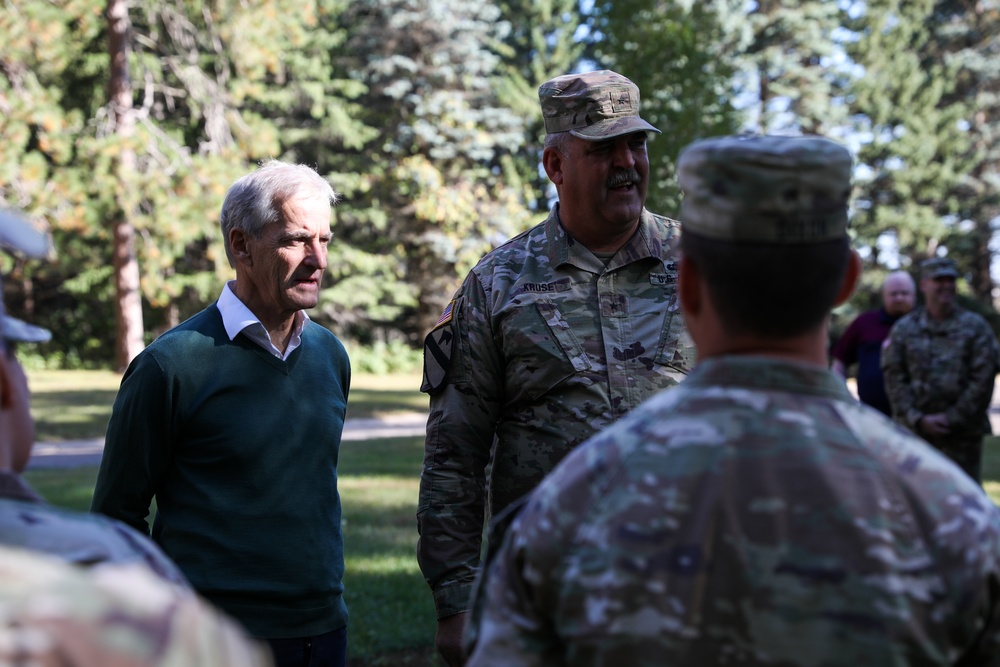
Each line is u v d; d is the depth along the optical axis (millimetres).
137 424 2621
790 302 1353
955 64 34844
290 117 28828
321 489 2822
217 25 20703
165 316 29891
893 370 6637
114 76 20750
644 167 2797
